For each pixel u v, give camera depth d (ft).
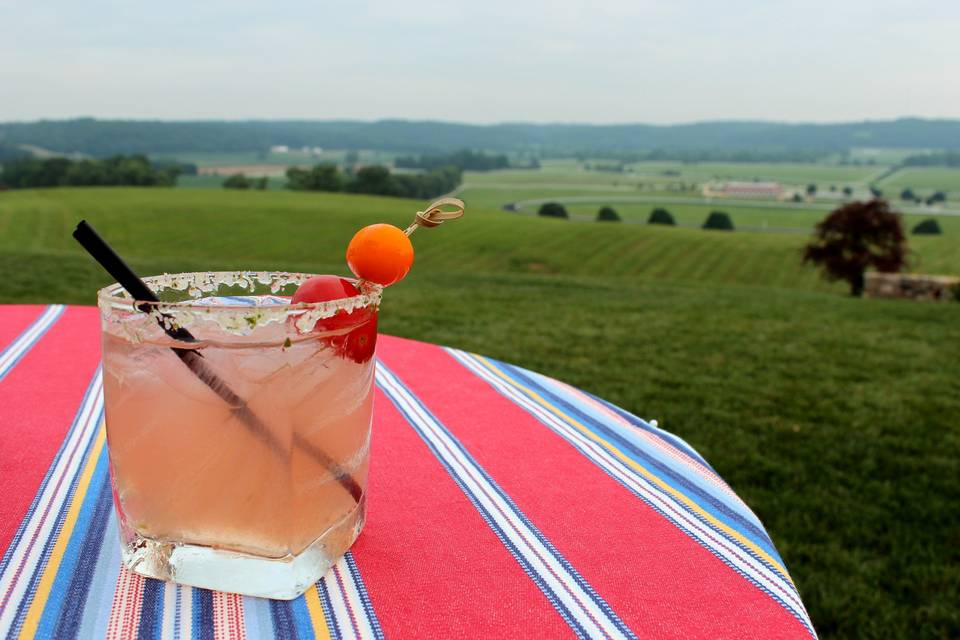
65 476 3.25
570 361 31.53
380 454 3.72
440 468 3.57
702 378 28.71
